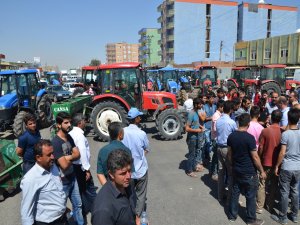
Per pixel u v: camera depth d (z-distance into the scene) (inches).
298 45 1526.8
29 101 441.7
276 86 777.6
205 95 287.1
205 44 2721.5
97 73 394.6
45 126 505.4
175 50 2655.0
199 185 233.6
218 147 197.3
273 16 2842.0
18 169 231.0
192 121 246.2
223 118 194.7
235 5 2721.5
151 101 391.9
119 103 386.9
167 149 339.9
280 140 176.2
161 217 183.9
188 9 2608.3
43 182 116.2
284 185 170.9
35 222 117.6
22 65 1749.5
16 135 388.8
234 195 174.1
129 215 86.9
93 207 84.3
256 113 198.5
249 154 163.8
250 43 1947.6
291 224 173.6
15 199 218.8
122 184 85.3
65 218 127.7
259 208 185.9
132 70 386.9
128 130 163.6
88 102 401.4
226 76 1863.9
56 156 150.4
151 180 245.1
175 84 833.5
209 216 184.5
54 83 1106.1
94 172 266.4
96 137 393.1
